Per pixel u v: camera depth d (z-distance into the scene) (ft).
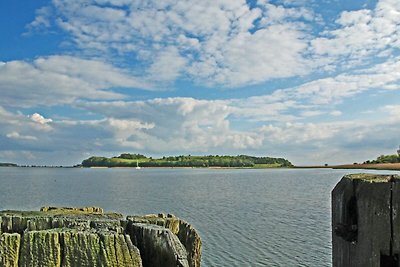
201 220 120.06
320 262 72.13
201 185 313.12
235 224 111.65
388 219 9.73
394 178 10.31
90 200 183.73
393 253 9.68
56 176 536.83
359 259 10.16
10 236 14.33
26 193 216.95
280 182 359.46
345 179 10.78
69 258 14.10
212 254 77.61
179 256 14.42
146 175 584.40
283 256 76.07
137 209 149.89
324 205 159.02
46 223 16.46
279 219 120.88
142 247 15.12
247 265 70.44
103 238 14.20
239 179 431.43
